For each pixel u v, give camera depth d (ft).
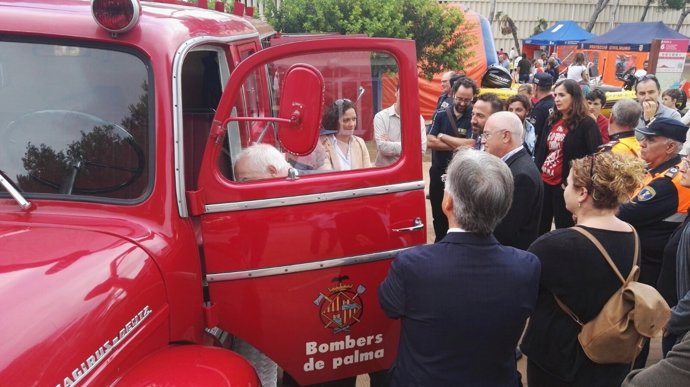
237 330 7.84
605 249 7.77
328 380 8.56
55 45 7.11
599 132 16.28
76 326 5.34
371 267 8.32
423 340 6.88
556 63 62.13
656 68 43.01
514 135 11.61
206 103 9.61
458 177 6.92
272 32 15.19
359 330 8.50
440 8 32.68
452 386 6.86
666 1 92.12
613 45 67.41
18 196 6.81
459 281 6.76
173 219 6.98
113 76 7.11
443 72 35.37
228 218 7.47
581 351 7.98
